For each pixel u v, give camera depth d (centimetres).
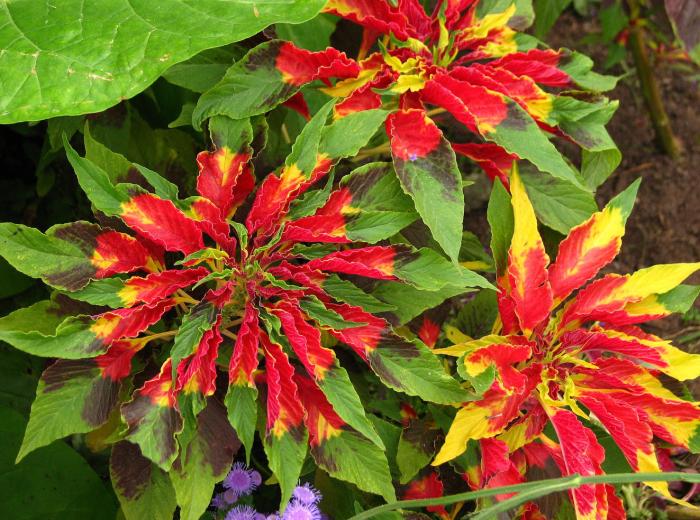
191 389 53
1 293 76
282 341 58
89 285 53
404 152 57
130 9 50
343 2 62
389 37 63
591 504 55
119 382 55
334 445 55
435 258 56
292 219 57
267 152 69
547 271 59
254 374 57
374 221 56
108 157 57
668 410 59
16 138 89
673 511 82
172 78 64
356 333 55
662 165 112
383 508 51
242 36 49
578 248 61
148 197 53
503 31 66
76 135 82
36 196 87
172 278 54
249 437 52
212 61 66
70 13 50
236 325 60
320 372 53
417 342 55
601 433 65
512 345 57
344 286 56
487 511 49
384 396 75
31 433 52
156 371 58
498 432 57
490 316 69
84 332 51
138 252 55
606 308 61
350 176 57
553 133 65
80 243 53
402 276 55
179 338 52
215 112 58
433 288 55
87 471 65
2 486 62
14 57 49
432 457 62
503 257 61
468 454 61
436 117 70
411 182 56
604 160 66
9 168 89
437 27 64
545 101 62
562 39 121
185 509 53
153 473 56
